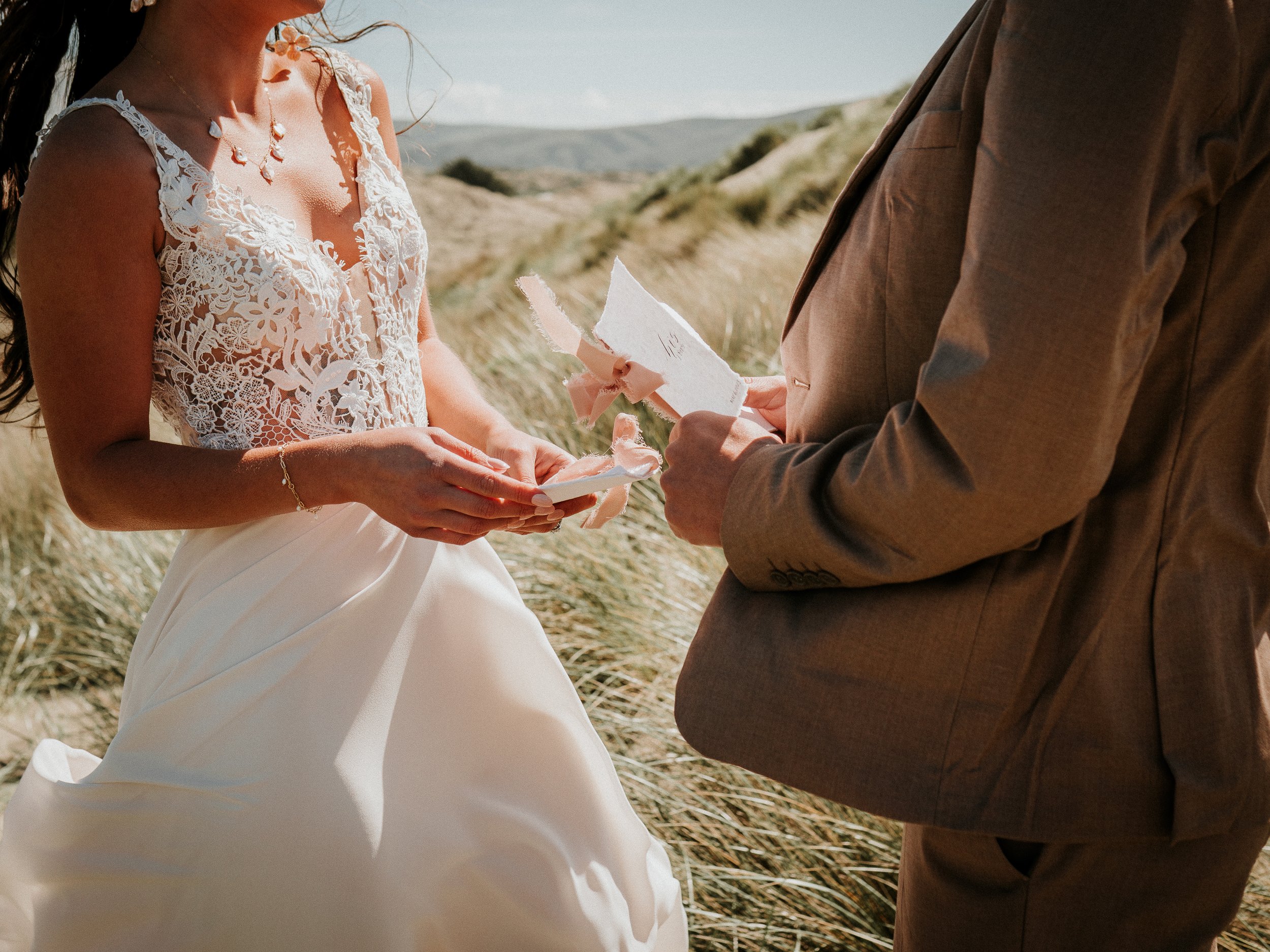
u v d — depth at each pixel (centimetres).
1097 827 99
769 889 197
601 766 150
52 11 132
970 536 89
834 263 112
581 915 136
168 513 123
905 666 100
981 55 94
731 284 622
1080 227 80
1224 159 86
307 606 130
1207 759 98
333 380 131
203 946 125
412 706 133
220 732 126
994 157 85
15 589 421
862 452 97
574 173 5288
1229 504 100
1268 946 177
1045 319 81
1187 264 92
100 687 366
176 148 120
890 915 190
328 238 137
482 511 115
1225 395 96
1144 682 99
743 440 113
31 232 115
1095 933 105
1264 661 106
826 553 98
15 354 148
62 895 131
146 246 119
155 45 128
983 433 83
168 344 125
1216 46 82
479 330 655
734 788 220
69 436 122
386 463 116
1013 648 98
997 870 107
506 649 142
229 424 128
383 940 125
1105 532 98
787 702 104
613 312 144
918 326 103
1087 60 81
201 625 130
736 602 111
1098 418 82
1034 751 100
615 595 317
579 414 134
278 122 138
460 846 132
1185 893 104
